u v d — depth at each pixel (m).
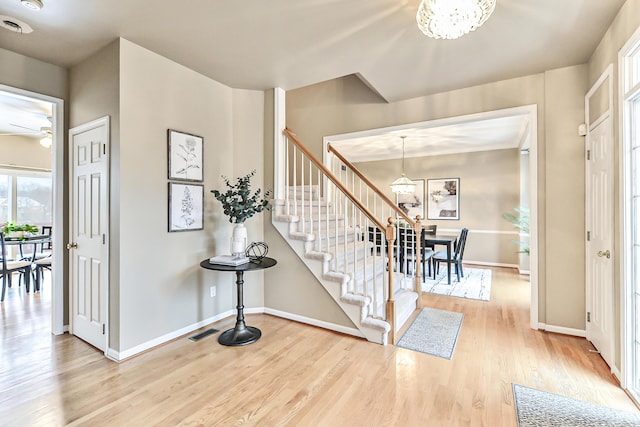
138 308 2.57
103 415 1.81
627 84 2.02
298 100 4.59
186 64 2.92
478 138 5.71
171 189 2.81
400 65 2.92
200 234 3.12
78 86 2.86
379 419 1.78
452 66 2.94
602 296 2.49
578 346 2.70
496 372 2.29
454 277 5.40
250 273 3.54
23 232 4.66
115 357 2.46
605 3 2.01
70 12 2.11
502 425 1.73
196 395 2.00
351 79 4.16
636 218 2.01
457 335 2.96
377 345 2.74
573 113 2.90
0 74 2.57
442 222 6.95
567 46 2.56
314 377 2.22
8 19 2.18
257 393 2.03
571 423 1.74
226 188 3.38
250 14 2.16
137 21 2.23
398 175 7.36
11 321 3.27
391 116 3.87
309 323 3.22
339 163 5.55
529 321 3.32
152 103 2.68
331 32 2.40
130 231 2.52
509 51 2.65
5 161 5.88
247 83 3.36
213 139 3.25
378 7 2.09
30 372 2.27
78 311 2.90
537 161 3.07
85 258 2.81
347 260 3.36
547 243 3.03
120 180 2.45
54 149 2.94
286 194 3.52
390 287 2.79
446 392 2.04
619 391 2.04
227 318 3.41
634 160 2.02
